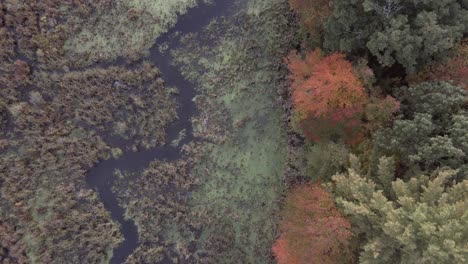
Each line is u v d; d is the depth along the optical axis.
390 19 19.14
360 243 17.89
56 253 25.58
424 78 19.83
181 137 26.31
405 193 16.72
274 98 25.92
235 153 25.78
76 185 26.33
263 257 24.42
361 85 19.39
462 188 15.91
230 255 24.75
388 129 18.64
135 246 25.55
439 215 14.97
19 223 25.77
